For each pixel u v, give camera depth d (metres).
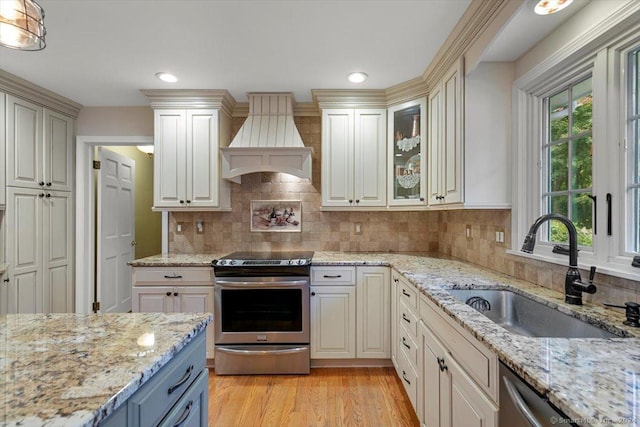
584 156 1.45
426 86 2.43
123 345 0.92
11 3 1.05
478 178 1.82
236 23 1.73
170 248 3.04
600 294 1.27
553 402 0.65
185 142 2.73
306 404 2.03
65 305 2.91
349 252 2.98
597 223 1.31
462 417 1.14
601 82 1.28
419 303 1.69
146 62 2.18
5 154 2.39
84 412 0.60
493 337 0.95
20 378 0.72
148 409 0.81
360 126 2.71
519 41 1.59
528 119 1.76
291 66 2.23
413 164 2.59
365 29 1.79
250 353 2.38
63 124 2.89
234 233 3.06
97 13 1.63
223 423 1.85
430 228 3.03
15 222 2.46
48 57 2.10
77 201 3.02
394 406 2.00
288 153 2.61
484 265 2.15
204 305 2.47
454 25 1.75
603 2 1.23
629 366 0.77
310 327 2.46
